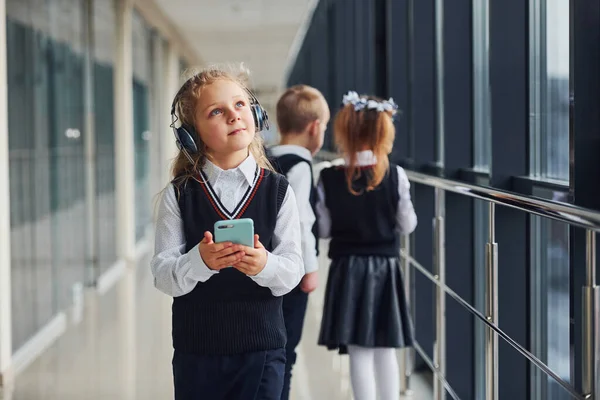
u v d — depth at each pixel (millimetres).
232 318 2098
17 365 5047
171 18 12570
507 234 3281
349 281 3215
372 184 3199
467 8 4148
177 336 2129
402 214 3230
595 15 2318
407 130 5746
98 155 8367
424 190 4867
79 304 7121
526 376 3293
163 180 13477
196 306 2100
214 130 2098
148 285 8062
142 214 11031
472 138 4180
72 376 4797
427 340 4777
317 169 5836
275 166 3037
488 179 3697
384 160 3225
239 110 2123
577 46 2328
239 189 2143
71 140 7199
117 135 9422
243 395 2127
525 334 3305
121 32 9523
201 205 2129
